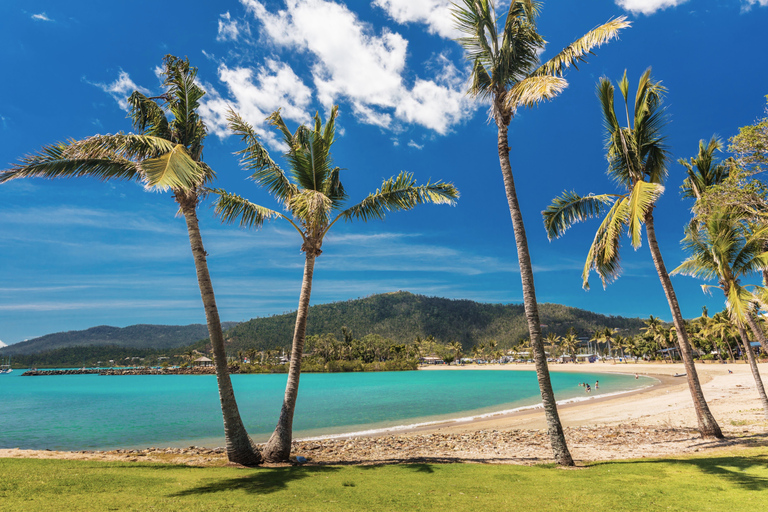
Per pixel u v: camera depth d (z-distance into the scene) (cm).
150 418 2858
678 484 642
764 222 1025
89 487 630
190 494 605
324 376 10356
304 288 1107
